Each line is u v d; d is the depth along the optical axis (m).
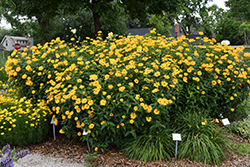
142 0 9.80
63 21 19.56
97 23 10.56
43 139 3.77
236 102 3.96
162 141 3.14
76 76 3.46
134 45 3.83
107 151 3.29
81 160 3.08
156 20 15.27
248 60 3.95
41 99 3.94
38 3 8.80
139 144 3.13
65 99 3.10
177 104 3.51
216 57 3.71
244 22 33.53
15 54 4.05
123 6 10.55
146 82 3.11
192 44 4.09
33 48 4.15
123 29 20.44
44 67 3.77
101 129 2.85
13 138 3.31
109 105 2.91
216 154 2.97
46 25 16.11
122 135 3.29
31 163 3.03
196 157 3.00
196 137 3.17
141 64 3.20
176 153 3.05
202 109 3.69
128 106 2.79
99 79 3.18
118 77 3.04
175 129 3.40
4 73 6.86
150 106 2.81
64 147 3.48
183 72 3.64
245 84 3.87
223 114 4.07
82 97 3.06
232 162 3.04
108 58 3.81
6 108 3.64
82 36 20.05
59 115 3.59
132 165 2.91
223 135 3.41
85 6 10.59
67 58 3.85
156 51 3.72
